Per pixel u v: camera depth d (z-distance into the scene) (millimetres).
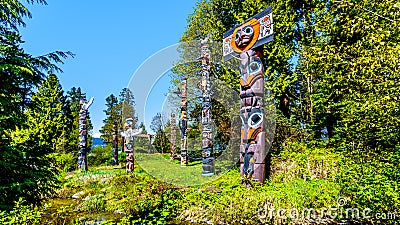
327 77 8328
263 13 7953
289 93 12695
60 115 17016
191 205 6910
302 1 11758
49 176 5543
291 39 11898
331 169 7414
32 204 5305
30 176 5078
